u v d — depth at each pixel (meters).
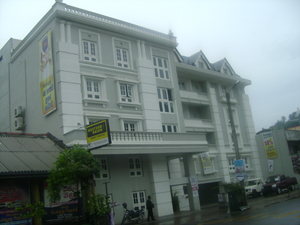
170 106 27.44
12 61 28.09
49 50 22.05
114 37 24.94
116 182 21.05
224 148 33.22
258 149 38.66
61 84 20.58
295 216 14.25
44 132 22.03
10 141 18.33
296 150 38.84
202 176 30.23
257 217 15.45
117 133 20.28
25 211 15.05
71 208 16.78
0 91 29.75
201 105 33.72
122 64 24.81
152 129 24.47
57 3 22.08
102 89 22.69
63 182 13.50
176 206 25.31
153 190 22.66
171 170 25.78
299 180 35.19
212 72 34.22
